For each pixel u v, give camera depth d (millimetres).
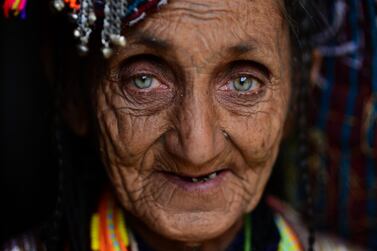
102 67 1125
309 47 1365
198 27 1042
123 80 1106
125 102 1109
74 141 1335
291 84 1257
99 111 1147
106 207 1283
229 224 1149
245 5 1066
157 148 1112
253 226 1320
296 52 1257
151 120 1099
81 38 1042
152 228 1146
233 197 1153
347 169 1576
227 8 1052
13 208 1880
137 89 1104
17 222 1873
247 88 1122
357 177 1578
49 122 1407
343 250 1447
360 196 1586
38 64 1843
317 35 1491
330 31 1502
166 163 1113
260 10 1085
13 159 1887
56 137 1277
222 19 1050
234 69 1104
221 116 1100
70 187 1305
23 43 1826
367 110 1540
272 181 1604
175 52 1048
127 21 1041
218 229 1134
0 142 1868
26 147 1894
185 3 1038
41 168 1880
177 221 1123
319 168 1582
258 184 1188
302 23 1289
